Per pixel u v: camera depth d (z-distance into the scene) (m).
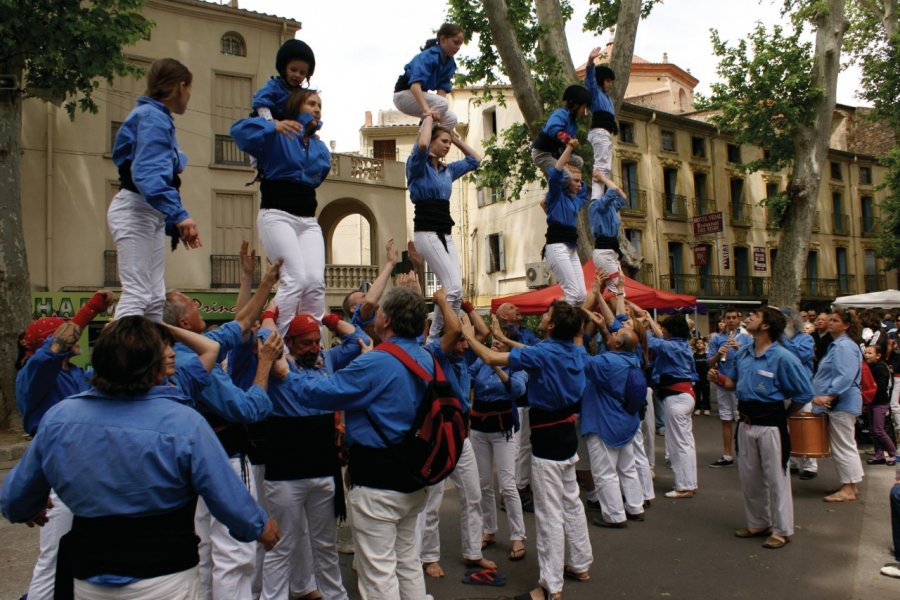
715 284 31.42
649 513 7.22
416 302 3.71
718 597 4.98
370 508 3.47
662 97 35.03
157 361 2.51
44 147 17.48
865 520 6.86
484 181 14.60
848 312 7.88
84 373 3.76
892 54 23.33
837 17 20.88
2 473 9.96
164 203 3.31
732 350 9.18
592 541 6.30
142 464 2.38
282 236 4.19
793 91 21.56
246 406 3.43
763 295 33.00
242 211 20.11
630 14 13.20
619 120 29.45
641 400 6.66
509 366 5.00
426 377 3.56
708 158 32.38
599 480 6.70
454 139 5.36
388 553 3.50
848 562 5.66
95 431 2.39
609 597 5.00
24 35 11.81
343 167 22.16
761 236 33.97
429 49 5.17
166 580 2.38
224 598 3.83
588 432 6.72
